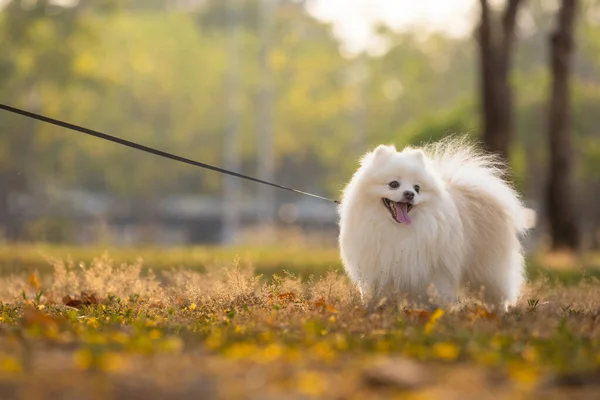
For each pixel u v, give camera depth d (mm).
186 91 66188
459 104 44531
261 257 22281
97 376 5207
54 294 11078
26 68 53125
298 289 10062
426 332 6934
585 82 56750
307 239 44438
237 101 68125
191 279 11977
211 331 7336
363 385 5164
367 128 73250
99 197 66875
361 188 9211
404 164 9062
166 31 68438
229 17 71562
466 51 76750
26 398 4762
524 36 69500
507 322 7891
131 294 10555
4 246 26469
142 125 64938
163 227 66188
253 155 70438
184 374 5340
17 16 52000
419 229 9031
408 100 73812
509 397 4945
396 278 9070
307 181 75438
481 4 24656
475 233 9578
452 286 9188
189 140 66250
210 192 68688
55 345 6477
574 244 27531
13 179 55000
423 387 5160
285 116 70938
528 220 10414
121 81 63938
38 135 55250
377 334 7047
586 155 49594
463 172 9867
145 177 63375
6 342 6570
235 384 5152
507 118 24812
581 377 5297
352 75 74562
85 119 60844
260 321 7777
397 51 73375
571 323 7648
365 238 9156
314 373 5371
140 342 6199
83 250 24766
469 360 5941
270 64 70938
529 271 17500
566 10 27109
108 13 57125
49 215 56344
